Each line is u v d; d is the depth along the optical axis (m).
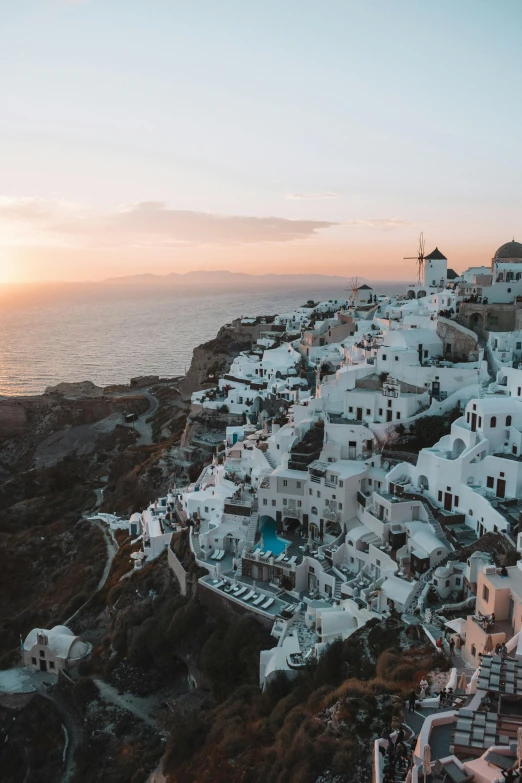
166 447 155.00
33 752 71.56
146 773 61.09
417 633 54.69
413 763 29.61
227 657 67.56
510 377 84.62
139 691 73.88
